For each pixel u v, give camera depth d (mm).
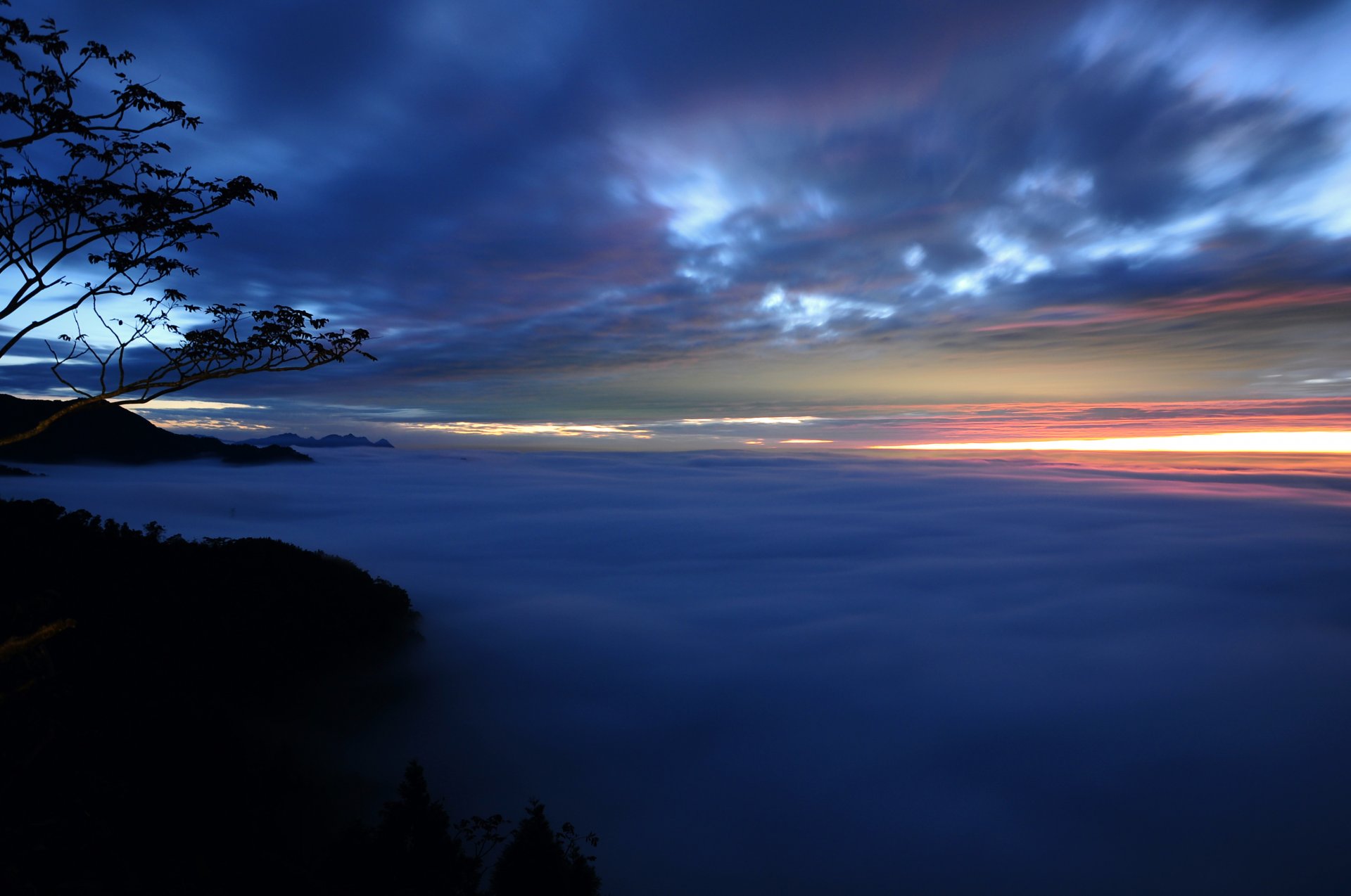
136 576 41969
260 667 40938
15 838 9914
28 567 37188
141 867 12711
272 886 14734
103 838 11336
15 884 9195
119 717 22422
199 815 18328
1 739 11102
